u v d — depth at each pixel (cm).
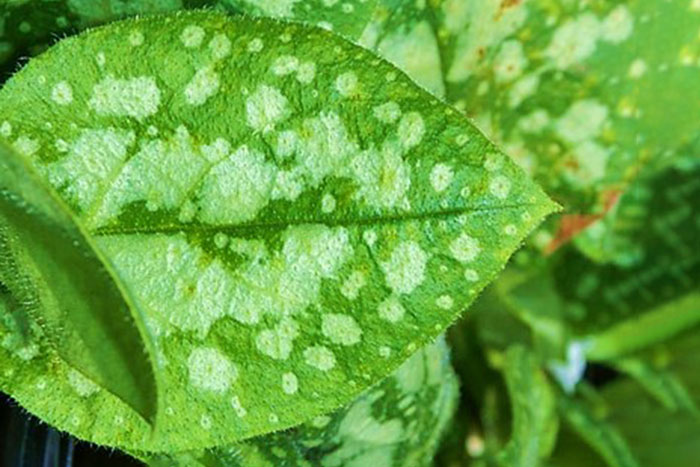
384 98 26
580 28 32
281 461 30
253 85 26
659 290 40
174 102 27
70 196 27
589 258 39
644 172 36
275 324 27
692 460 40
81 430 27
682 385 41
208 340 27
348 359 26
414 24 31
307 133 26
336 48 26
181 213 27
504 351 39
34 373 27
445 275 26
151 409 24
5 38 28
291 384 27
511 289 38
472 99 32
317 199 26
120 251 27
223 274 27
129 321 23
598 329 40
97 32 26
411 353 26
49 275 25
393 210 26
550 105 33
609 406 41
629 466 38
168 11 28
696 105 33
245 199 27
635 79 33
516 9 32
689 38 33
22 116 27
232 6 28
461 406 38
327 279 26
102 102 27
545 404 37
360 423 30
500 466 35
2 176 24
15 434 33
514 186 26
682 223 39
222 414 27
